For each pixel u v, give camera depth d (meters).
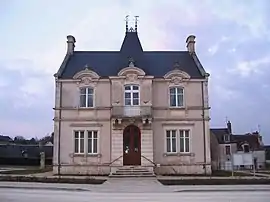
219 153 66.56
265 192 19.94
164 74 35.97
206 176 31.66
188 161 34.25
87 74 35.28
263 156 65.94
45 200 16.09
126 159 33.91
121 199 16.66
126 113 33.78
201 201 15.73
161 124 34.69
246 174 34.12
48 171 39.62
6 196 17.72
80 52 38.47
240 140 68.25
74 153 34.22
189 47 38.84
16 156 64.19
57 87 35.12
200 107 34.94
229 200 16.11
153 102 35.00
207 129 34.66
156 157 34.12
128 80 34.66
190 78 35.34
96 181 26.48
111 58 37.78
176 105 35.22
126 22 39.62
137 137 34.31
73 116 34.75
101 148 34.25
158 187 22.70
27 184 24.03
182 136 34.78
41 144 72.56
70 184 24.50
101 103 34.91
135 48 38.16
